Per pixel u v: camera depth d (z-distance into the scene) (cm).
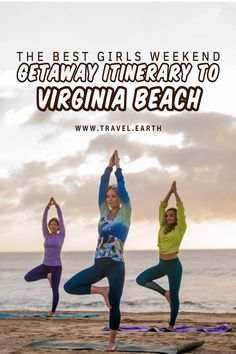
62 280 5394
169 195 871
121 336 779
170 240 850
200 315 1310
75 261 12462
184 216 855
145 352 627
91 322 1048
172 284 851
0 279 5466
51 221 1179
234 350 647
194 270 6744
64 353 624
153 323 1038
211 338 754
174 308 857
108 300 617
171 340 734
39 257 16388
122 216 614
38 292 3803
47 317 1178
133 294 3525
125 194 618
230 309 2500
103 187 634
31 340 755
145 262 10256
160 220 871
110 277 609
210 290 3753
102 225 619
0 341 747
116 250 607
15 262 12200
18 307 2694
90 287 614
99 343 700
